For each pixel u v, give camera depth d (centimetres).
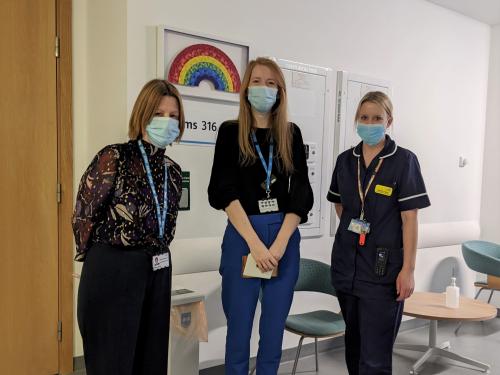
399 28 365
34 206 269
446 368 317
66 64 276
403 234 209
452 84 416
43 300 274
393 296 208
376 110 209
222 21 266
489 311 298
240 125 192
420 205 205
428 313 290
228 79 267
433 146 405
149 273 172
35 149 268
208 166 264
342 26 327
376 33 349
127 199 163
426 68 390
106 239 162
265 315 193
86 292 162
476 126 446
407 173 207
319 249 325
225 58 265
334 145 329
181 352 226
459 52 419
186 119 252
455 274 432
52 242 276
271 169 193
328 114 322
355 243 214
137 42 237
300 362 313
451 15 407
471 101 438
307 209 195
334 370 301
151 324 177
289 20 297
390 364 211
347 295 219
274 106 197
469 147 441
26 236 267
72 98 280
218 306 274
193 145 256
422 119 392
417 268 397
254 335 291
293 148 200
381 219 210
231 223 190
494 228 451
